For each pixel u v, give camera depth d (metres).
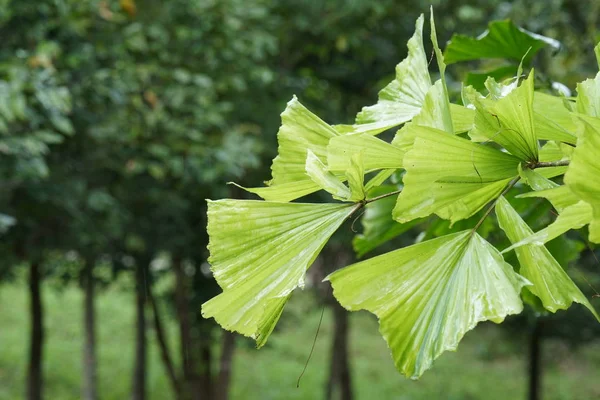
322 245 1.02
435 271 0.98
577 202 0.87
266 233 1.04
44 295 25.64
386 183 2.24
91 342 12.63
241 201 1.06
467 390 19.44
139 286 12.00
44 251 9.20
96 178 8.55
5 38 6.59
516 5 7.52
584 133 0.76
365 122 1.25
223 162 7.66
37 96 5.56
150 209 9.62
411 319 0.97
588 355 21.94
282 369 20.42
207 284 11.78
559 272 0.99
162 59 8.18
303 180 1.08
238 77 8.48
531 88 0.98
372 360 21.78
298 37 10.27
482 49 2.06
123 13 7.81
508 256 1.72
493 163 0.99
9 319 23.38
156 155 7.70
